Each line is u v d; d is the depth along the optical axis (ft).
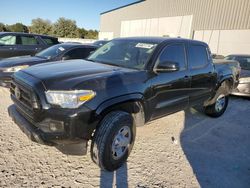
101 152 8.84
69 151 8.68
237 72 19.39
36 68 10.40
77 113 8.05
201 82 14.48
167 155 11.22
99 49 14.38
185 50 13.30
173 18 77.97
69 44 22.95
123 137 9.67
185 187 8.90
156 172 9.72
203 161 10.96
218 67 16.87
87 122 8.37
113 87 9.11
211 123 16.48
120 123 9.22
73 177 8.95
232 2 57.62
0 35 27.45
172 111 12.70
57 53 20.93
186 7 71.97
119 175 9.34
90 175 9.19
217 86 16.43
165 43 12.03
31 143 11.20
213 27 63.00
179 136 13.66
